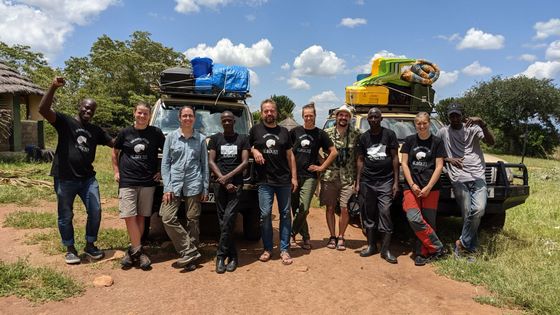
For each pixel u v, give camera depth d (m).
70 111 27.39
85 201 5.15
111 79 37.75
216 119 6.72
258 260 5.48
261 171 5.35
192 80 6.64
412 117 7.82
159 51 41.12
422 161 5.45
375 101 7.98
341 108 5.92
